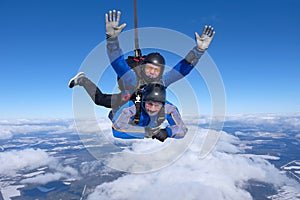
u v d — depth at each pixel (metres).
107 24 2.67
